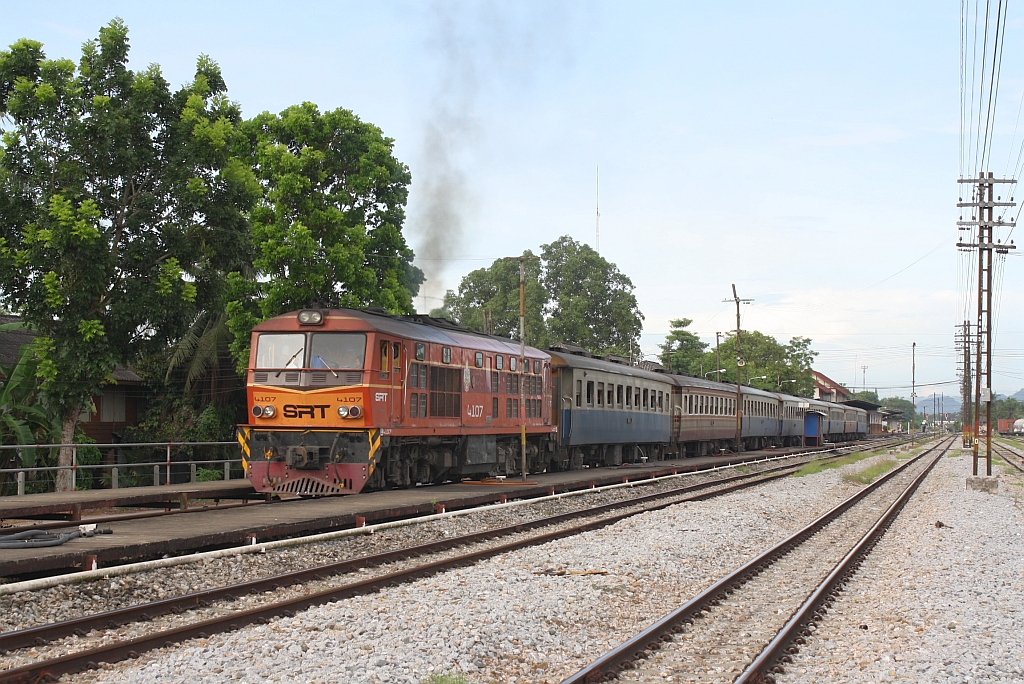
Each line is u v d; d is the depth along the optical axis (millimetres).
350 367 17766
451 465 21641
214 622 8500
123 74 22312
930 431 150750
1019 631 9555
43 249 20469
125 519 14125
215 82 24688
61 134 21312
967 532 17969
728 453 48156
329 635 8461
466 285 63906
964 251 32688
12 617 8836
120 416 31656
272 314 28000
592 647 8781
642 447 37312
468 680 7535
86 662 7391
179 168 22359
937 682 7574
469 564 12695
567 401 28062
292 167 28172
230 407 32125
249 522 13625
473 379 22266
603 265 63875
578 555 13609
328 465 17656
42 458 24438
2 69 21500
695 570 13211
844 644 9023
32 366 23422
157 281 21844
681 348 82625
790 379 87938
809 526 17594
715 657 8562
